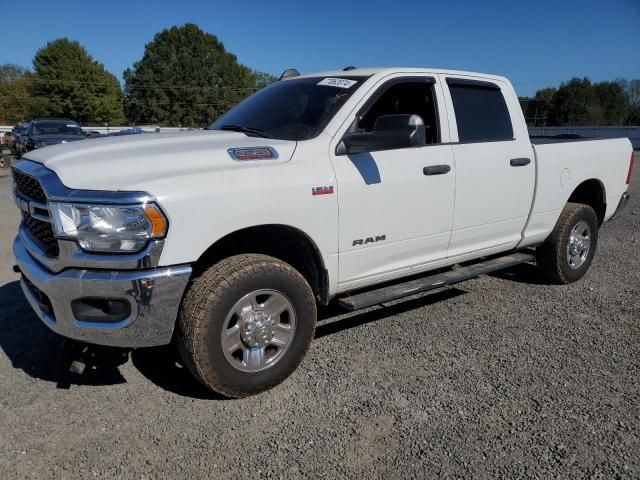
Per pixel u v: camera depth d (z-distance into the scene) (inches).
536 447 112.0
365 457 109.0
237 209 122.0
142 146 134.6
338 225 140.9
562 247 210.7
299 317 135.0
